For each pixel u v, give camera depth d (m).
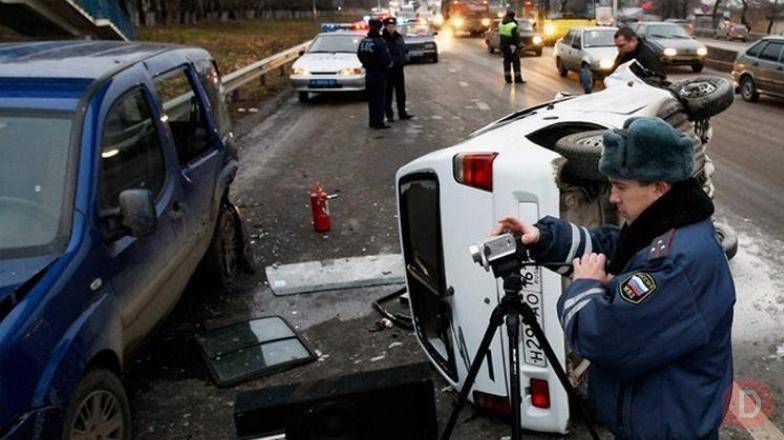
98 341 2.99
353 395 2.85
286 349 4.32
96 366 3.08
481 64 24.61
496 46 28.50
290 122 13.17
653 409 1.93
